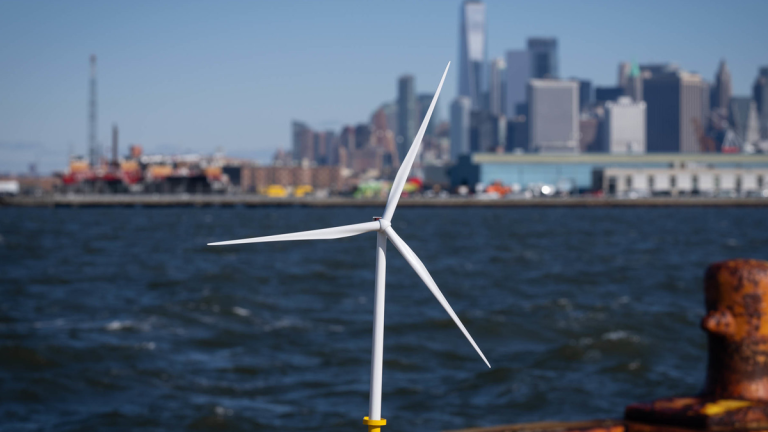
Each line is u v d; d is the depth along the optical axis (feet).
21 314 166.20
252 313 163.73
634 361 117.39
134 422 93.56
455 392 103.91
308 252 361.92
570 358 120.37
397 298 189.47
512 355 125.08
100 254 344.08
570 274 245.45
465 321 150.20
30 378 110.32
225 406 98.84
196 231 558.15
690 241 416.26
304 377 112.47
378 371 20.79
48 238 455.63
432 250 363.76
